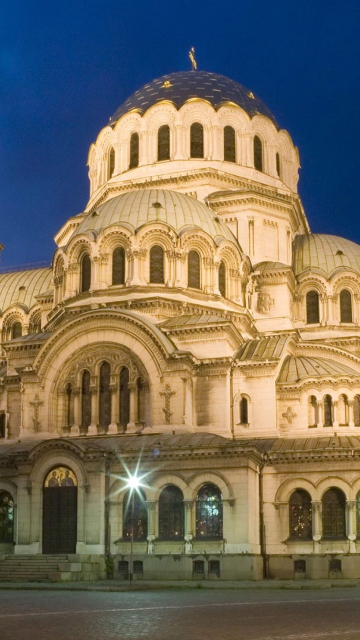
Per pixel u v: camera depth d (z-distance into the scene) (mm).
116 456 58469
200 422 65625
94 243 72562
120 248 72625
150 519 56906
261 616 28766
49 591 44562
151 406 64750
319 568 56406
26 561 54969
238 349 70125
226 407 65312
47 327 77125
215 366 66062
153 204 74188
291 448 60750
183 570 54531
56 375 68125
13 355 72562
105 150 90312
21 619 27500
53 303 79938
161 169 85312
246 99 90188
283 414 67062
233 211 82500
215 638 22609
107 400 66938
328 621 27172
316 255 85875
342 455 58750
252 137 87125
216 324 66750
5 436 70062
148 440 61531
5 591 44625
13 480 60625
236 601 36062
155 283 71438
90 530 57000
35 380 68188
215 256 72875
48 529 58469
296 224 88375
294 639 22484
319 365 69688
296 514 59312
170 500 57406
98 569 55562
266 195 82750
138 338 65875
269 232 83062
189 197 77812
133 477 57812
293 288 82062
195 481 56844
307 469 59344
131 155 87875
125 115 88188
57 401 67938
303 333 82062
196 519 56750
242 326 73375
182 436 61656
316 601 36062
